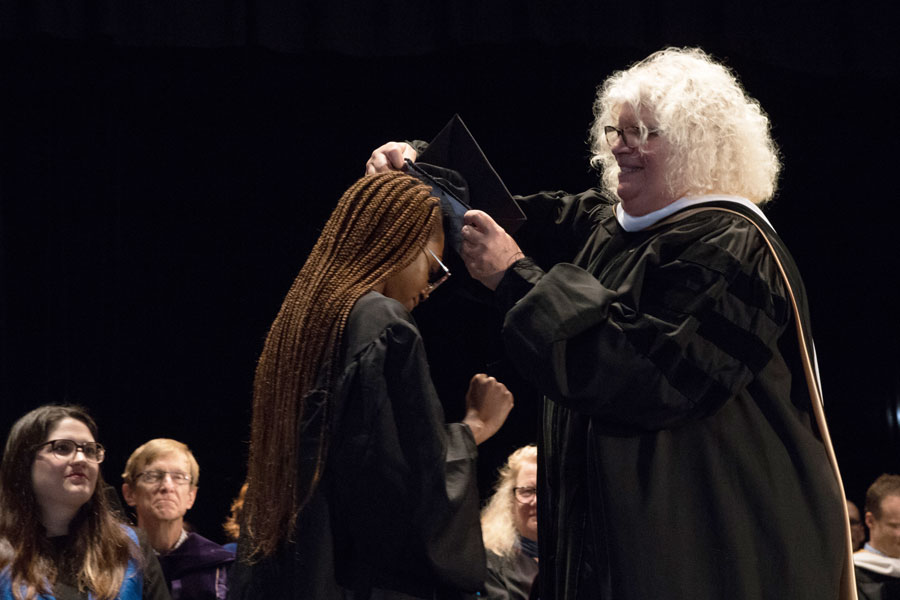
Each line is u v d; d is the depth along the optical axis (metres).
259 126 8.57
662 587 2.22
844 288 9.27
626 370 2.25
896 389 9.27
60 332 7.86
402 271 2.46
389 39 7.13
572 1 7.25
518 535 4.34
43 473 3.65
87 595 3.59
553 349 2.26
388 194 2.48
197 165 8.53
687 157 2.48
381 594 2.20
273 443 2.33
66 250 7.89
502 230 2.50
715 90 2.54
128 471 4.96
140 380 8.38
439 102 8.52
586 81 7.98
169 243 8.49
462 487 2.22
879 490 5.68
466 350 8.88
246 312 8.65
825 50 7.51
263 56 7.82
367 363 2.24
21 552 3.56
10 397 7.75
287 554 2.25
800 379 2.43
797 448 2.35
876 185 8.87
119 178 8.04
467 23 7.20
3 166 7.79
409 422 2.22
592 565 2.38
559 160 8.67
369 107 8.55
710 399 2.25
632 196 2.55
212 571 4.77
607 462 2.29
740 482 2.30
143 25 6.85
